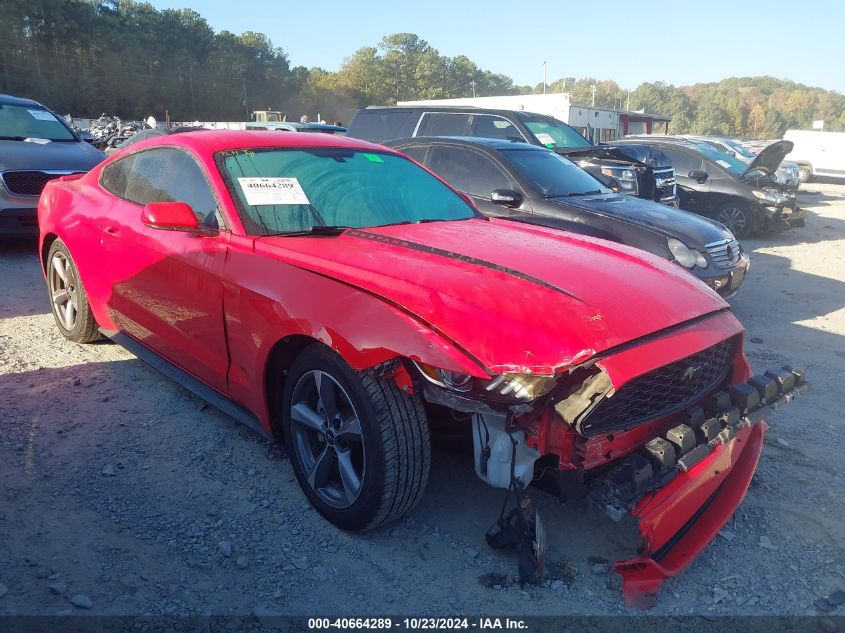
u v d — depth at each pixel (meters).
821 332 6.24
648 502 2.59
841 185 26.17
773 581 2.73
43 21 83.19
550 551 2.87
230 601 2.49
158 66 95.31
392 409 2.62
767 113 190.88
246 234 3.27
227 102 101.56
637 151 10.11
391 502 2.70
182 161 3.75
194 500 3.11
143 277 3.83
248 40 113.38
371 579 2.65
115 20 93.62
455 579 2.67
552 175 6.74
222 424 3.85
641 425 2.60
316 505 3.00
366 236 3.27
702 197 12.45
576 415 2.39
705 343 2.72
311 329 2.75
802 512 3.22
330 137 4.23
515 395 2.37
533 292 2.65
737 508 3.16
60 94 78.62
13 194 7.51
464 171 6.81
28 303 5.99
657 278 3.03
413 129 10.61
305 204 3.52
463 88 147.12
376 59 133.75
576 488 2.59
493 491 3.28
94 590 2.49
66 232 4.57
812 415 4.32
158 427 3.78
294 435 3.06
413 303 2.57
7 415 3.80
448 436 2.97
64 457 3.41
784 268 9.49
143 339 4.10
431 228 3.54
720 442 2.69
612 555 2.86
